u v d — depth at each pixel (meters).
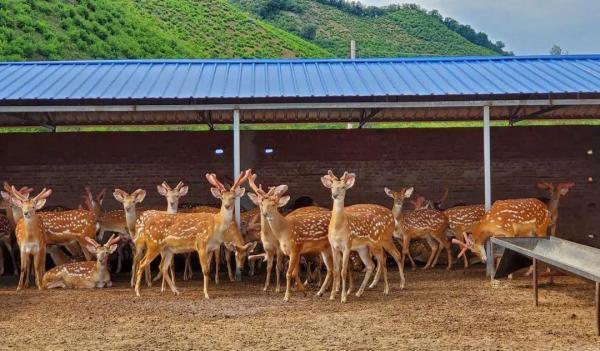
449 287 11.66
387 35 64.25
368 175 18.55
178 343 7.83
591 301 10.13
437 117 17.78
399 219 14.01
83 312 9.73
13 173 18.27
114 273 14.49
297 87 13.96
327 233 10.84
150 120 17.59
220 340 7.94
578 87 13.48
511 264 11.41
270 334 8.19
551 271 11.96
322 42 58.66
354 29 63.50
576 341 7.70
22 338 8.17
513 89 13.44
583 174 18.56
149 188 18.42
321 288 10.93
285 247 10.59
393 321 8.85
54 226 12.72
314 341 7.82
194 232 10.99
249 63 16.67
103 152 18.39
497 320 8.86
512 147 18.61
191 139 18.44
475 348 7.43
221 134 18.42
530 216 12.47
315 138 18.55
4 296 11.20
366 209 11.32
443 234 14.17
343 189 10.16
